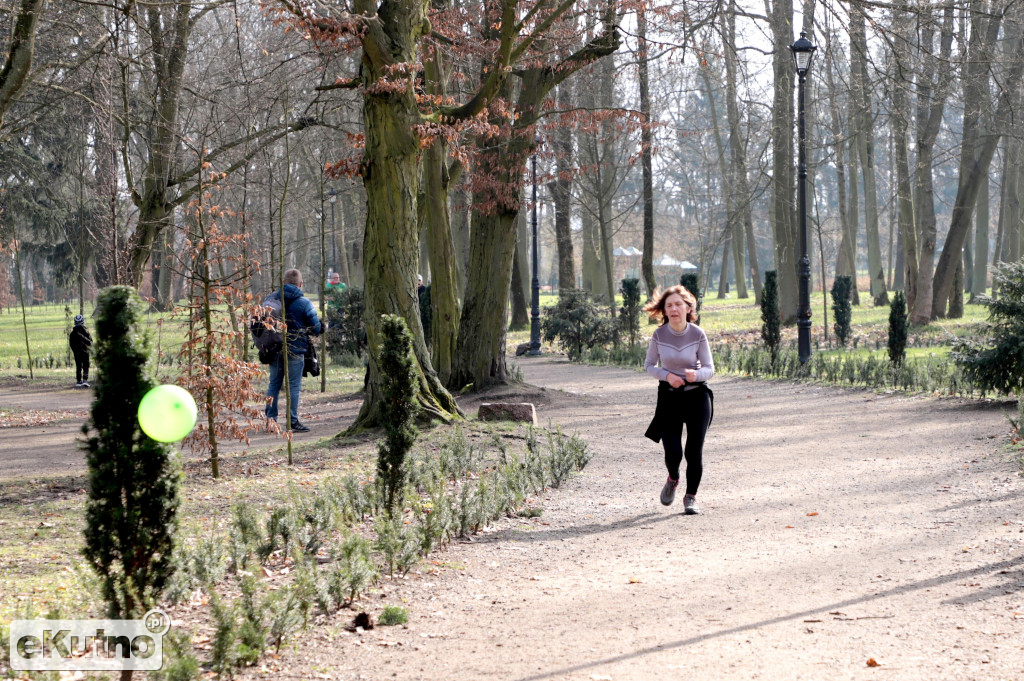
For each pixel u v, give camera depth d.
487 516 7.38
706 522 7.30
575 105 30.53
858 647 4.14
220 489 8.63
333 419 15.62
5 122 16.20
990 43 29.25
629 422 13.71
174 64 16.66
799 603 4.93
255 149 15.30
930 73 23.80
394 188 11.98
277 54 19.00
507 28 12.98
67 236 29.47
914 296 35.06
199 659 4.29
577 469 9.88
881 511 7.36
